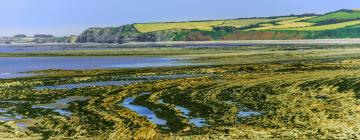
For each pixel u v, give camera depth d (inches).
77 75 2598.4
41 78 2484.0
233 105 1520.7
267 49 5255.9
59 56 4697.3
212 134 1141.1
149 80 2315.5
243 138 1096.8
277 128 1181.1
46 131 1218.0
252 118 1312.7
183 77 2421.3
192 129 1200.8
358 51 4229.8
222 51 4958.2
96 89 1989.4
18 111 1510.8
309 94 1697.8
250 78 2237.9
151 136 1132.5
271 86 1930.4
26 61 3988.7
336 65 2812.5
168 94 1797.5
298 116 1311.5
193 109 1471.5
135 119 1331.2
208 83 2086.6
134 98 1721.2
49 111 1498.5
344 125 1177.4
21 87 2134.6
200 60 3624.5
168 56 4261.8
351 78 2090.3
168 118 1344.7
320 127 1169.4
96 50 6102.4
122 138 1129.4
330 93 1704.0
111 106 1561.3
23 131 1221.7
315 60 3316.9
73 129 1232.2
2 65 3506.4
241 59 3624.5
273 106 1481.3
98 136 1153.4
